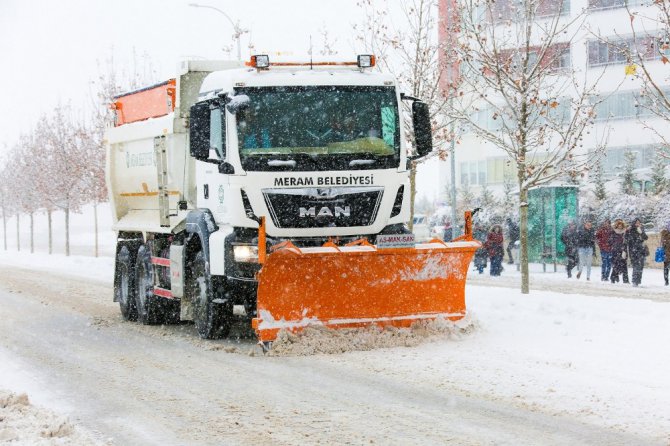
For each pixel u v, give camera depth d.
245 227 11.15
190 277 12.82
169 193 13.60
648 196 34.38
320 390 8.38
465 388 8.32
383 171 11.41
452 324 11.40
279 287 10.66
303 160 11.16
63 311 16.75
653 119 44.06
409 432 6.68
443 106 18.66
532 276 27.23
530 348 10.62
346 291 10.96
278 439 6.57
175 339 12.55
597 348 10.62
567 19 43.59
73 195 39.16
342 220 11.23
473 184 53.41
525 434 6.57
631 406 7.46
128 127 15.46
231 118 11.13
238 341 12.11
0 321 15.03
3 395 7.94
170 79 13.65
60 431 6.78
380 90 11.59
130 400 8.16
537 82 16.95
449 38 18.36
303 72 11.58
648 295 19.64
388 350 10.61
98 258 35.50
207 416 7.41
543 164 16.36
